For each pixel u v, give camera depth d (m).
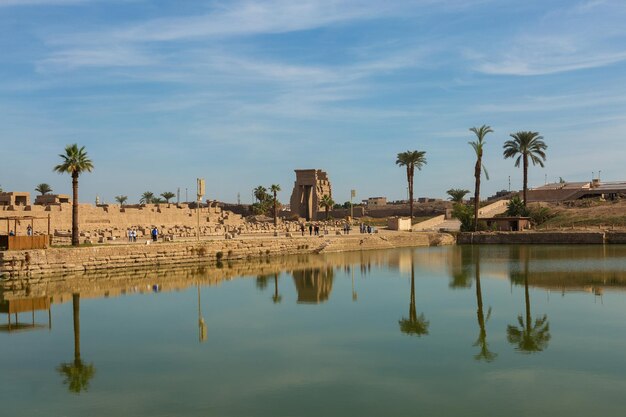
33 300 36.97
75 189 55.47
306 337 25.94
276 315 31.25
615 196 119.75
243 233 85.62
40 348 24.89
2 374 21.27
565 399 17.61
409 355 22.58
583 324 27.33
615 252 63.62
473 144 90.62
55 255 48.91
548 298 34.38
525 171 99.00
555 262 53.94
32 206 69.06
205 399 18.17
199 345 24.88
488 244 84.62
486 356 22.27
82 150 55.53
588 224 92.38
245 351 23.75
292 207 141.50
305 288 41.03
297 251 70.38
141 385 19.67
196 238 71.44
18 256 46.41
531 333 25.78
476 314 30.22
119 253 53.59
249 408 17.31
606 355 22.17
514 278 43.44
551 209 107.31
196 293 39.38
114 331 27.91
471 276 45.31
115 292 40.09
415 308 32.34
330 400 17.83
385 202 192.38
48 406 17.88
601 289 37.28
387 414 16.62
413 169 112.06
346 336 25.98
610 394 17.97
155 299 36.97
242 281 45.44
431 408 17.03
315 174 140.50
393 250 75.94
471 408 16.98
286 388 19.02
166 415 16.95
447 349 23.36
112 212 79.44
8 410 17.61
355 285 41.91
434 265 54.59
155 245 56.22
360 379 19.78
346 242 75.12
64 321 30.47
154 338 26.33
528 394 18.06
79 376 20.84
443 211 138.00
